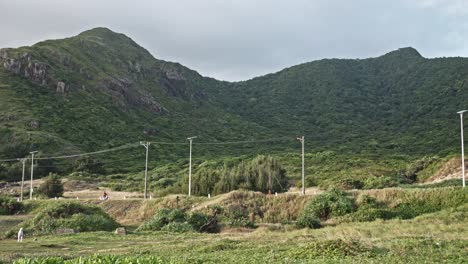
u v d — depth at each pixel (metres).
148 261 12.98
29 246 28.41
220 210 46.56
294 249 21.89
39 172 94.50
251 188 63.59
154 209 53.41
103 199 60.19
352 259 18.70
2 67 135.12
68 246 28.53
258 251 22.81
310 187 68.75
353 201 42.25
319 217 41.59
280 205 46.72
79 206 45.41
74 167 96.88
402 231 27.64
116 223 43.72
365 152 103.44
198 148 122.19
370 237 25.81
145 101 156.38
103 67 166.00
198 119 159.50
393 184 61.97
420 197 40.22
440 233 25.61
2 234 39.84
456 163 69.50
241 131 148.50
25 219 50.38
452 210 35.53
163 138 130.25
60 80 136.38
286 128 156.62
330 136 140.25
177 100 176.25
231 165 90.81
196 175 66.06
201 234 35.34
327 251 20.56
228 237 30.72
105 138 118.38
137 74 182.50
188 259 20.52
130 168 99.62
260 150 114.44
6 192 78.56
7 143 102.06
